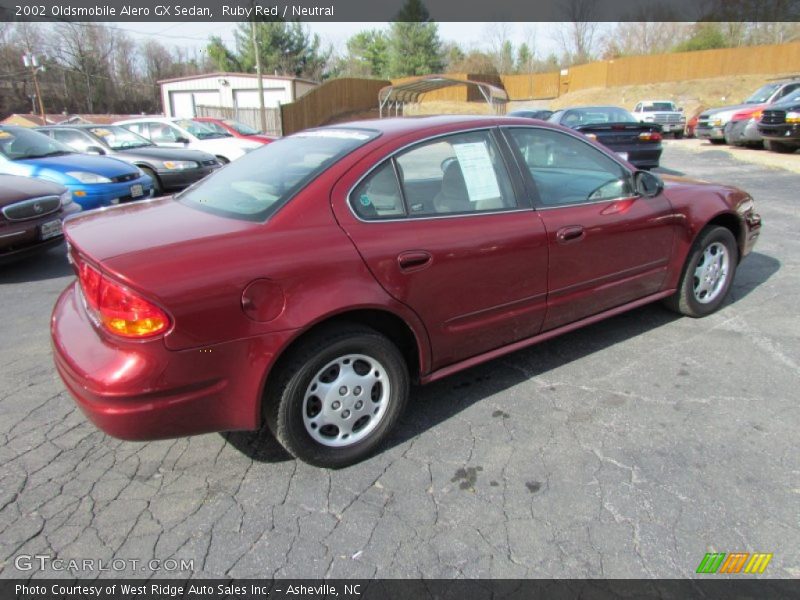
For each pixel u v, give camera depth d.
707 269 4.24
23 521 2.41
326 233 2.56
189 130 13.27
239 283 2.30
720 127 16.77
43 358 3.97
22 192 5.89
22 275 6.07
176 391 2.28
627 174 3.72
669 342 3.96
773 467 2.64
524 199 3.23
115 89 65.19
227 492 2.59
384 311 2.70
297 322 2.43
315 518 2.42
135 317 2.18
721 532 2.27
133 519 2.42
